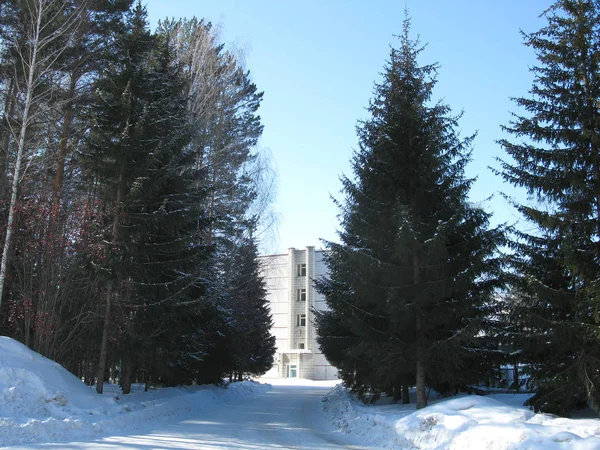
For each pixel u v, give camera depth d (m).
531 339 12.73
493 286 14.10
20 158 15.33
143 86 17.31
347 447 11.31
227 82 28.38
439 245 12.87
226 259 26.17
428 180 14.27
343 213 15.32
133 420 13.20
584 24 12.85
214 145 26.89
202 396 22.11
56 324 16.25
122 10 20.58
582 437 8.73
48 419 10.56
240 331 29.34
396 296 13.22
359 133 15.59
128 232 15.76
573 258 11.34
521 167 13.05
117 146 15.60
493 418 10.76
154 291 16.02
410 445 10.71
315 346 66.31
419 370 14.04
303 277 68.44
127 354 16.34
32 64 16.27
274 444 11.31
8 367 12.20
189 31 28.48
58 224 16.39
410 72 15.79
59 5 18.56
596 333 10.58
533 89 13.30
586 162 12.55
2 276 14.27
